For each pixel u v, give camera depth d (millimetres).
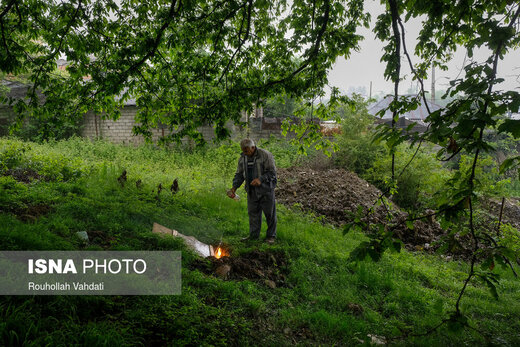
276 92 6270
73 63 5453
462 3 3262
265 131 19672
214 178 10836
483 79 2039
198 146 6145
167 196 7379
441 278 5547
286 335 3350
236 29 6125
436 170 12031
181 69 5988
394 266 5617
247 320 3422
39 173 7355
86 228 4742
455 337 3488
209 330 2939
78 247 3988
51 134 5766
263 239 5875
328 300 4152
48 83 5551
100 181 7527
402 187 11367
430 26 4484
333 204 9484
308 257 5422
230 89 6012
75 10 4957
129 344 2477
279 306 3883
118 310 2988
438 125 2006
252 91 6000
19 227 3896
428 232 8219
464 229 2156
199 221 6289
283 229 6508
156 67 6109
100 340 2416
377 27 5113
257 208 5805
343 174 13367
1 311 2438
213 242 5531
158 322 2877
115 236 4633
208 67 5969
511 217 11086
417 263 6168
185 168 13047
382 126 2354
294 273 4750
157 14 5434
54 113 5598
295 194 10086
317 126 6797
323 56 6051
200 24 5387
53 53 5219
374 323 3758
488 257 1956
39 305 2691
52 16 5340
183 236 5277
